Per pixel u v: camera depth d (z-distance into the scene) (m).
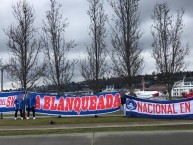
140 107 24.47
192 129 17.11
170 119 23.61
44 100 26.27
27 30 29.19
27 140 14.81
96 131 17.02
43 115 28.39
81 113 26.08
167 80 29.98
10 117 27.92
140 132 16.19
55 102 26.31
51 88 32.28
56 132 17.08
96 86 32.34
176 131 16.34
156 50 31.56
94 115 26.02
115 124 20.31
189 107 23.80
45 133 16.81
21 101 25.72
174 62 29.81
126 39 28.30
